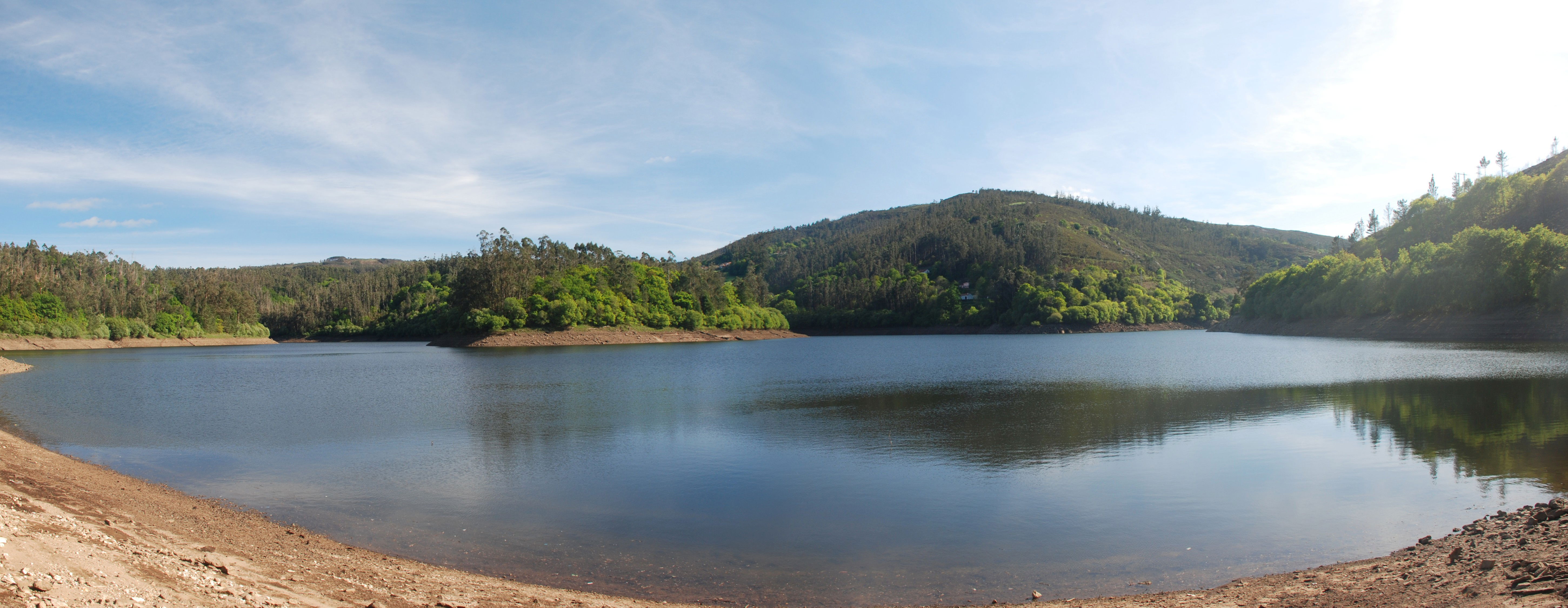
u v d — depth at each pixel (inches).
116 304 5905.5
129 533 519.2
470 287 5315.0
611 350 4542.3
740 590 515.5
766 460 973.2
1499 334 3563.0
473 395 1795.0
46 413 1461.6
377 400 1690.5
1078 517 695.1
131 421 1342.3
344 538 624.4
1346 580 474.0
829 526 676.1
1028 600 490.6
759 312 7308.1
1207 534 635.5
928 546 613.9
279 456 1010.1
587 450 1051.9
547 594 482.6
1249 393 1647.4
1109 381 2038.6
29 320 4965.6
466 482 851.4
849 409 1481.3
